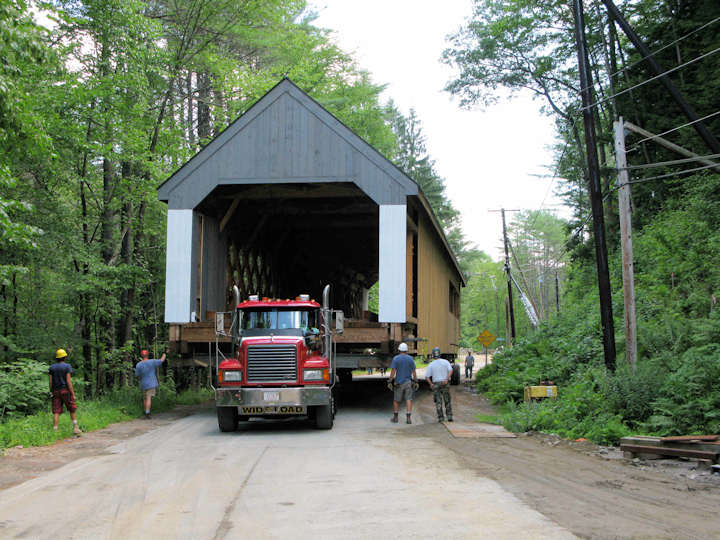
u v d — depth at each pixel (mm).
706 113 21656
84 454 10258
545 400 13961
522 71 31359
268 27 26875
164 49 23141
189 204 17688
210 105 27359
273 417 13570
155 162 20453
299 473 8250
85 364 21469
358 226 25750
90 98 17891
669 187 24469
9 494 7203
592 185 14047
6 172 12625
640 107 25344
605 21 27703
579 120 32812
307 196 19719
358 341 16828
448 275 32281
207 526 5645
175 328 17219
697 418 10062
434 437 11945
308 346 13773
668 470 8273
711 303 15133
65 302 20406
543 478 7758
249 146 17781
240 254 22375
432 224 22719
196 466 8938
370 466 8719
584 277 29312
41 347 18594
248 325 14164
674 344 13484
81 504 6629
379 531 5363
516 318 77375
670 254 19703
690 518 5727
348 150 17438
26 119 12758
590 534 5172
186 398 20859
